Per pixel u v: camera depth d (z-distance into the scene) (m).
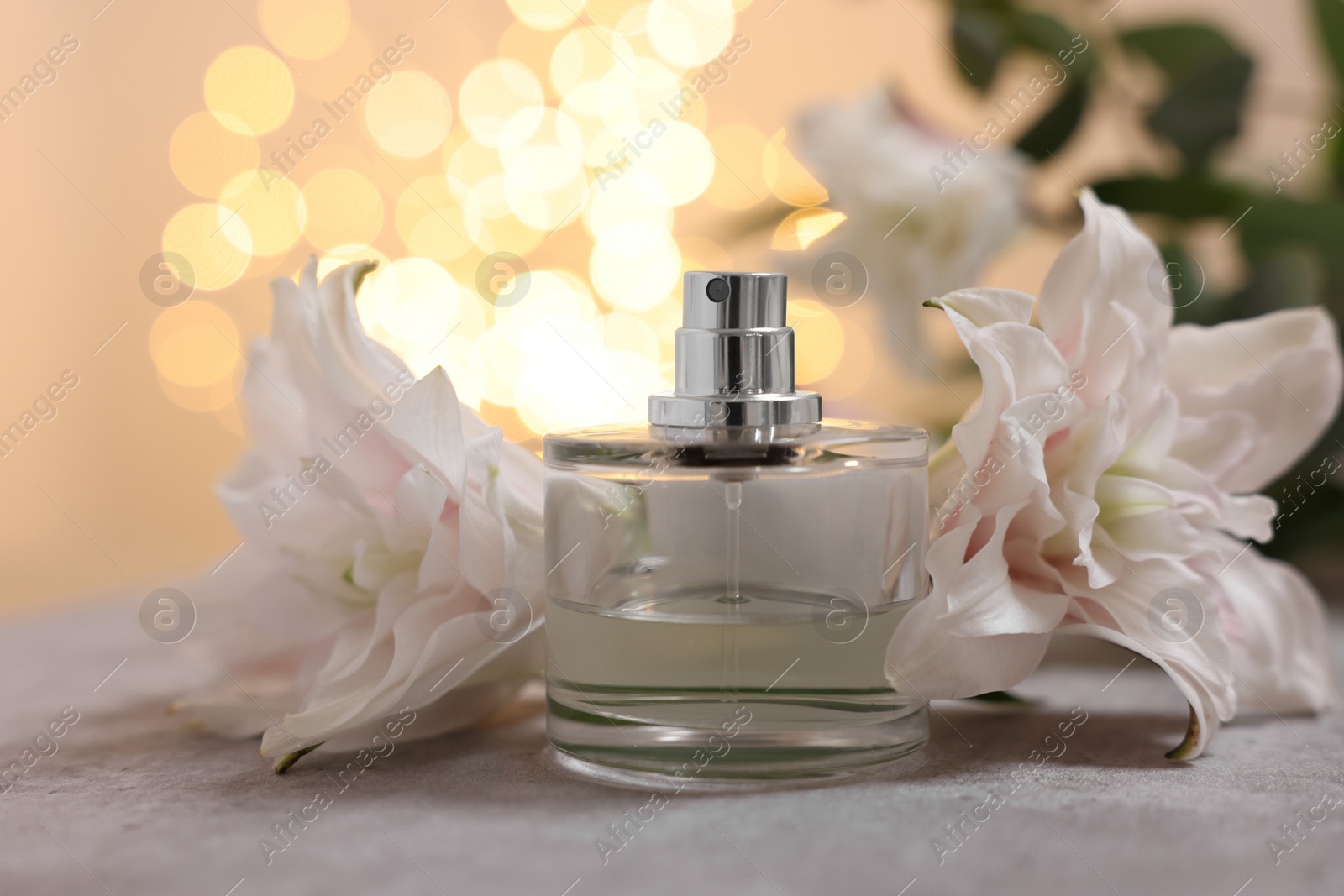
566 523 0.23
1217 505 0.24
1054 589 0.24
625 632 0.23
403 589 0.24
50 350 0.53
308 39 0.47
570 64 0.45
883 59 0.46
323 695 0.24
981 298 0.23
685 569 0.23
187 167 0.48
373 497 0.24
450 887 0.21
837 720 0.23
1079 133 0.33
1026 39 0.33
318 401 0.25
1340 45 0.33
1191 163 0.33
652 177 0.45
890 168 0.31
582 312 0.46
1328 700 0.26
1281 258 0.32
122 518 0.56
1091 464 0.23
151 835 0.22
